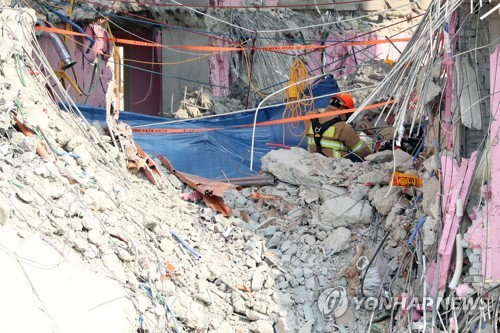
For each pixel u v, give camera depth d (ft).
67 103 51.88
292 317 47.16
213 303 44.11
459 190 47.47
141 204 47.29
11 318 34.73
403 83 47.55
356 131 60.95
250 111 65.26
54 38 61.31
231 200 53.98
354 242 51.57
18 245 37.14
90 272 38.32
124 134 51.67
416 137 58.08
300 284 49.29
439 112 51.13
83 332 35.91
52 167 42.06
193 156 60.08
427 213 49.16
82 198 42.22
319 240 52.01
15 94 43.88
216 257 47.65
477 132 49.39
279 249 51.08
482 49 48.93
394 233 50.85
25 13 47.21
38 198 40.04
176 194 51.70
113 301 37.45
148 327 38.45
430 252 47.60
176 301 41.88
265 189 55.47
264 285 47.70
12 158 41.32
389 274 49.57
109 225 42.47
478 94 48.62
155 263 42.80
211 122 63.57
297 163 55.93
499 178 45.85
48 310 35.81
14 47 45.62
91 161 45.88
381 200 52.37
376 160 56.24
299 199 54.39
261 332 44.88
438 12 45.32
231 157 60.75
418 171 54.49
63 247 38.55
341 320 48.16
